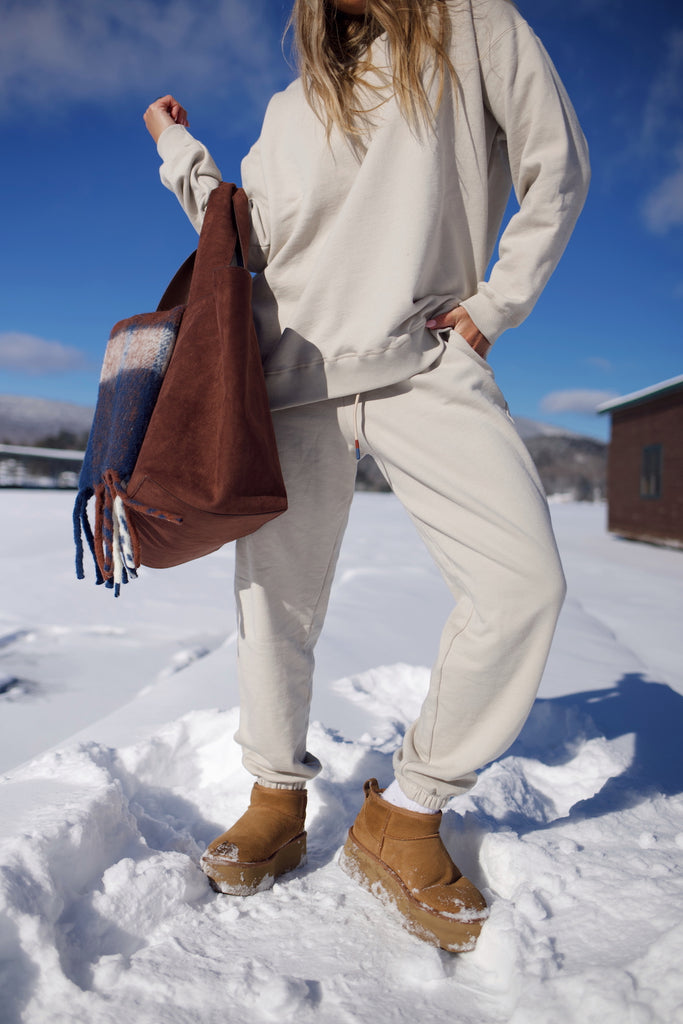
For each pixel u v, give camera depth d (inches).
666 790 59.4
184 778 65.8
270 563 49.8
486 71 44.8
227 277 42.5
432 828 45.7
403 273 42.9
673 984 31.0
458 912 42.3
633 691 95.3
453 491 42.7
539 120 43.6
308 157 47.3
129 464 43.7
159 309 51.9
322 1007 36.1
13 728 83.1
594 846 47.8
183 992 36.9
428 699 45.1
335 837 56.7
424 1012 36.1
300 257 48.3
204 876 48.3
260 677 50.7
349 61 47.8
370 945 42.0
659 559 315.3
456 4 45.2
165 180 57.2
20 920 36.9
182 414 42.4
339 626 136.1
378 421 45.6
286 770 51.3
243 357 42.2
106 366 49.7
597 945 36.7
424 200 43.3
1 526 334.3
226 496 40.8
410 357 43.7
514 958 37.6
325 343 45.4
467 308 44.9
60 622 143.9
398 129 44.2
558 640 128.4
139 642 130.3
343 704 88.0
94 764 55.2
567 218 44.1
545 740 76.7
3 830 43.4
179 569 228.1
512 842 47.8
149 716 78.4
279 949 41.5
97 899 42.4
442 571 45.8
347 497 51.0
